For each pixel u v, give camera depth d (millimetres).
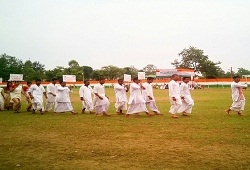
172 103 10969
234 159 5211
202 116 11172
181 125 9016
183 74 50312
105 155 5672
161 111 13539
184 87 11352
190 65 72125
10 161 5355
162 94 29281
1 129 8875
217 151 5785
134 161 5223
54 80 14250
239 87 11102
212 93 29734
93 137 7434
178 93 11023
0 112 14469
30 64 88188
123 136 7469
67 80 30531
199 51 71438
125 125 9266
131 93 11578
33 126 9406
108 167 4906
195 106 15328
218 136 7191
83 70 74562
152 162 5137
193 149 5980
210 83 54438
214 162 5047
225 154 5555
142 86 11844
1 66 65938
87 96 13195
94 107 12320
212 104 16453
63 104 13094
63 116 12164
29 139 7328
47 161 5332
